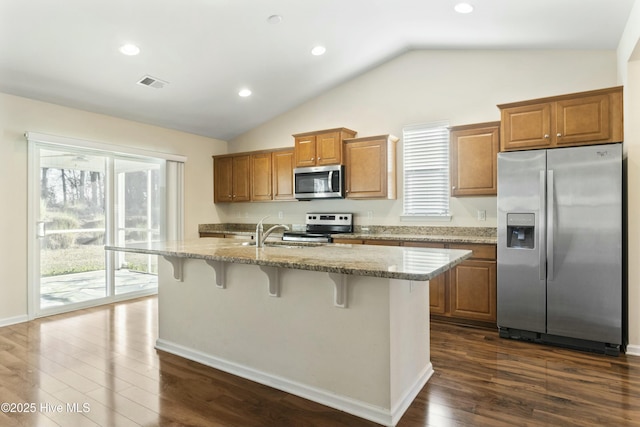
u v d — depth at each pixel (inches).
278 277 94.9
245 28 136.1
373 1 127.0
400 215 182.4
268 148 224.8
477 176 151.4
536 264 125.7
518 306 128.9
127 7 115.4
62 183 166.9
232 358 104.8
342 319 85.7
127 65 144.9
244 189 221.8
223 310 106.7
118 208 189.0
